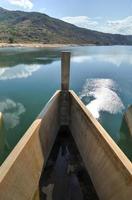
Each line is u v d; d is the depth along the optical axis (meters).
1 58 68.62
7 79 39.62
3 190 8.58
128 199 8.69
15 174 9.62
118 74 46.22
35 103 27.39
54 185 12.25
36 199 11.15
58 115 18.66
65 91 18.67
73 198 11.44
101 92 32.34
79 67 54.03
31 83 36.94
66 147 16.25
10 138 18.45
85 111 14.65
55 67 52.34
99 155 11.91
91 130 13.27
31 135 11.77
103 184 10.96
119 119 22.64
